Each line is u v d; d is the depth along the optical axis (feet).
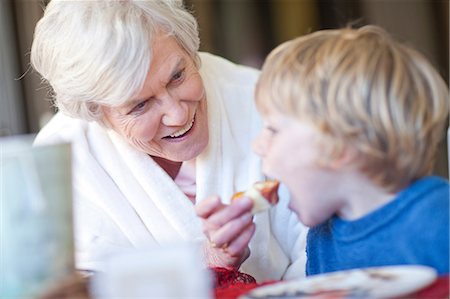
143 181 5.37
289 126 3.18
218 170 5.48
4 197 2.69
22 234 2.69
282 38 11.24
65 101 5.01
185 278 2.63
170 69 4.77
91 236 5.32
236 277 4.08
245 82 5.79
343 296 2.65
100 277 2.88
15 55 9.96
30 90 10.00
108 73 4.62
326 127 3.06
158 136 5.02
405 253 3.18
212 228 3.68
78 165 5.44
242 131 5.57
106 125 5.18
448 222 3.12
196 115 5.13
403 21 11.05
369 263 3.30
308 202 3.27
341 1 11.12
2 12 9.88
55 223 2.70
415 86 3.11
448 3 11.09
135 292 2.63
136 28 4.63
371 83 3.05
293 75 3.16
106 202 5.40
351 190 3.23
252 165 5.53
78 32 4.71
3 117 9.94
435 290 2.83
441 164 10.02
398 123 3.05
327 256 3.59
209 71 5.70
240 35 11.11
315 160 3.14
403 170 3.13
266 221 5.40
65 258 2.72
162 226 5.39
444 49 11.16
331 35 3.31
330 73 3.09
